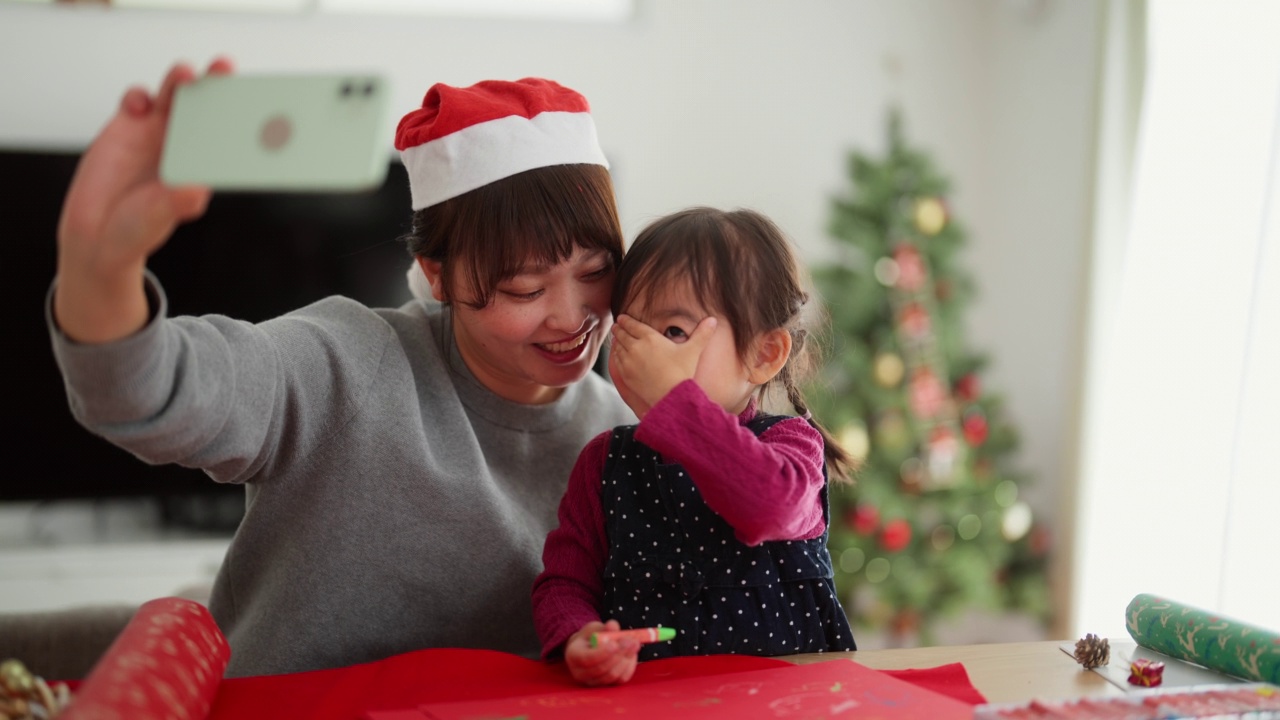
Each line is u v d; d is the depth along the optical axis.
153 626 0.66
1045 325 3.16
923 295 3.01
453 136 0.91
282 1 2.98
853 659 0.78
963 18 3.41
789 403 1.09
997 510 2.99
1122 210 2.58
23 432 2.86
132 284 0.59
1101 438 2.55
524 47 3.10
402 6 3.06
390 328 1.01
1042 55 3.17
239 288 2.88
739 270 0.92
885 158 3.18
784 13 3.28
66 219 0.56
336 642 0.93
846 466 1.07
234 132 0.54
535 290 0.92
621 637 0.71
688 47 3.21
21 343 2.84
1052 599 2.97
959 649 0.80
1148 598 0.82
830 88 3.32
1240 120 2.15
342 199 2.91
